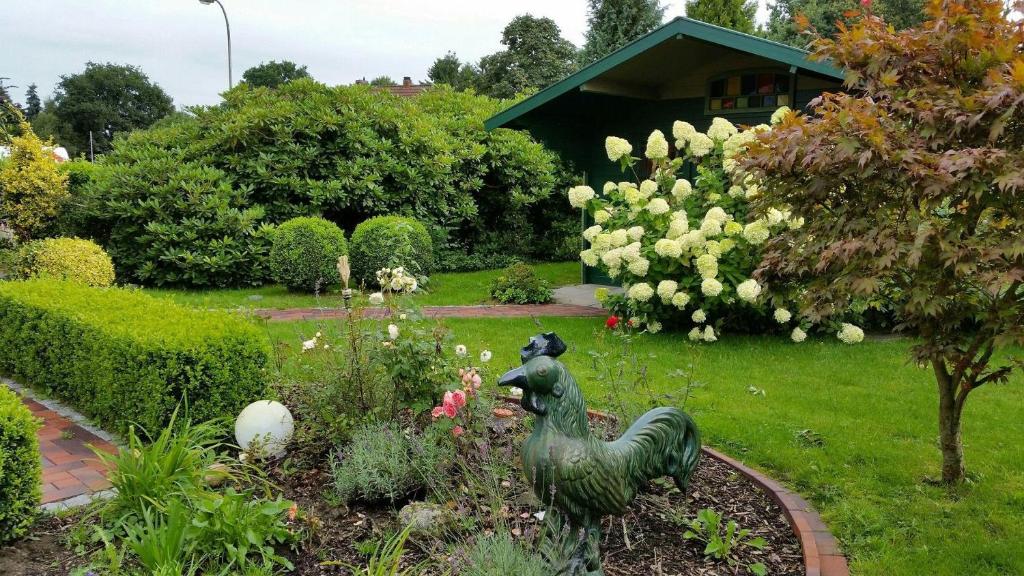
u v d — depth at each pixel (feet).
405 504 11.60
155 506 9.82
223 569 9.04
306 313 29.50
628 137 36.29
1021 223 9.48
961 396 11.95
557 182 52.80
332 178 41.47
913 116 10.75
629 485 9.20
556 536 9.35
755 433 15.02
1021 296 11.00
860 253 10.52
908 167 9.71
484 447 11.78
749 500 11.93
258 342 14.89
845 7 62.39
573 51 124.67
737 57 30.71
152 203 36.27
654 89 34.60
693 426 10.25
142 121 222.48
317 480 12.32
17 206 38.70
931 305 10.34
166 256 36.14
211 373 13.87
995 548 10.32
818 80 28.71
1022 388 18.29
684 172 33.83
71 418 16.05
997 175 9.25
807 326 22.72
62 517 10.96
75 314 16.14
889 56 11.04
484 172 48.98
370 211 42.83
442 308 31.24
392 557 8.98
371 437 12.37
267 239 38.22
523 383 8.45
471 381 12.13
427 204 45.65
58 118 203.00
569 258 52.60
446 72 175.83
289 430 13.35
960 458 12.30
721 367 20.44
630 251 23.70
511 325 26.71
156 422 13.33
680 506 11.50
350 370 13.83
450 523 10.46
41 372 17.69
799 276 12.83
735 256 23.20
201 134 42.47
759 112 30.71
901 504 11.80
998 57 10.11
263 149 40.91
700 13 60.44
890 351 22.31
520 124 34.83
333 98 43.96
